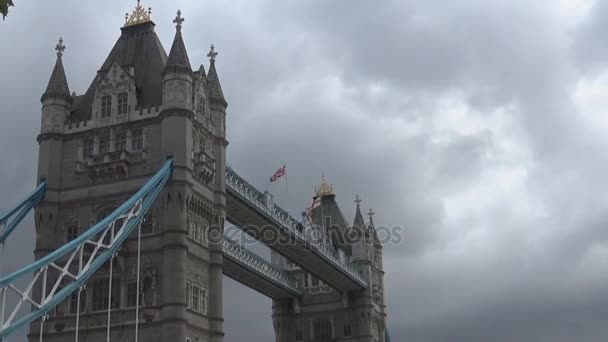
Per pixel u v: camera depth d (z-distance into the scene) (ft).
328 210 402.11
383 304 402.93
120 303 204.64
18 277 164.96
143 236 208.74
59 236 218.79
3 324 162.61
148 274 204.64
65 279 210.59
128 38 246.88
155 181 203.00
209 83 239.91
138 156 217.36
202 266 217.56
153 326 199.82
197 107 227.40
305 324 382.63
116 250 198.08
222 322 219.61
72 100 238.07
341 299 379.96
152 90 227.61
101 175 219.00
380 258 409.28
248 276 317.83
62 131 229.25
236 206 254.06
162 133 215.31
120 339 201.77
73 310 209.36
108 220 190.60
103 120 225.35
